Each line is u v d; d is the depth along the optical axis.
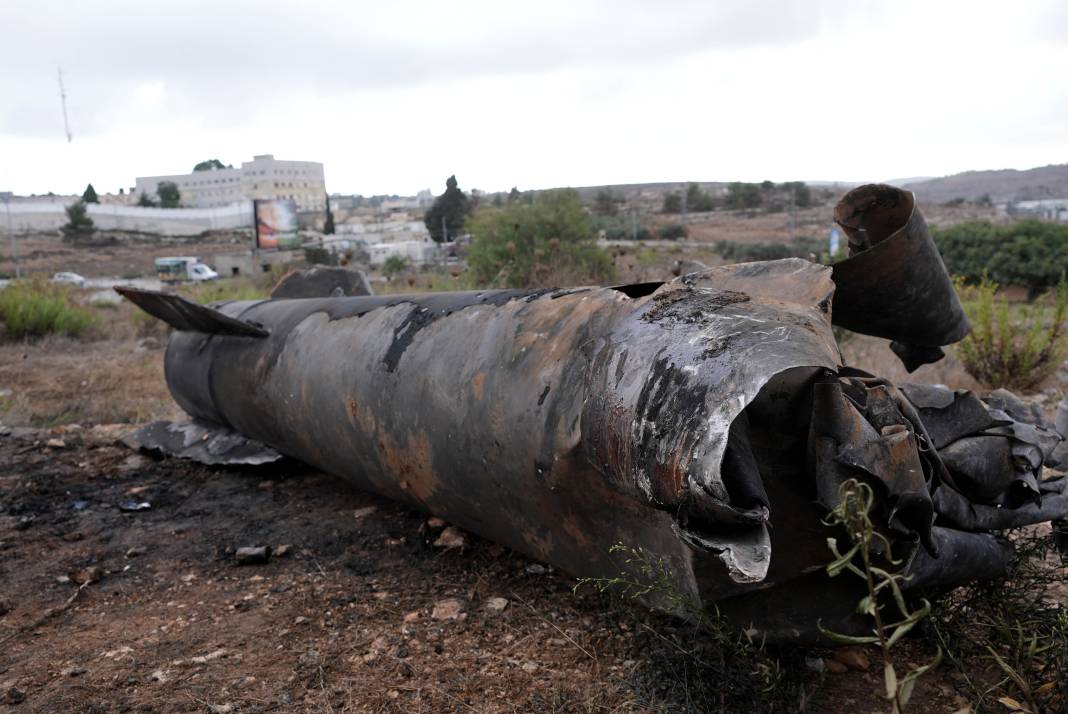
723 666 2.26
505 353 2.66
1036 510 2.50
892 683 1.50
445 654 2.65
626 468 1.92
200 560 3.56
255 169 162.00
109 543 3.80
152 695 2.47
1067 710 2.12
